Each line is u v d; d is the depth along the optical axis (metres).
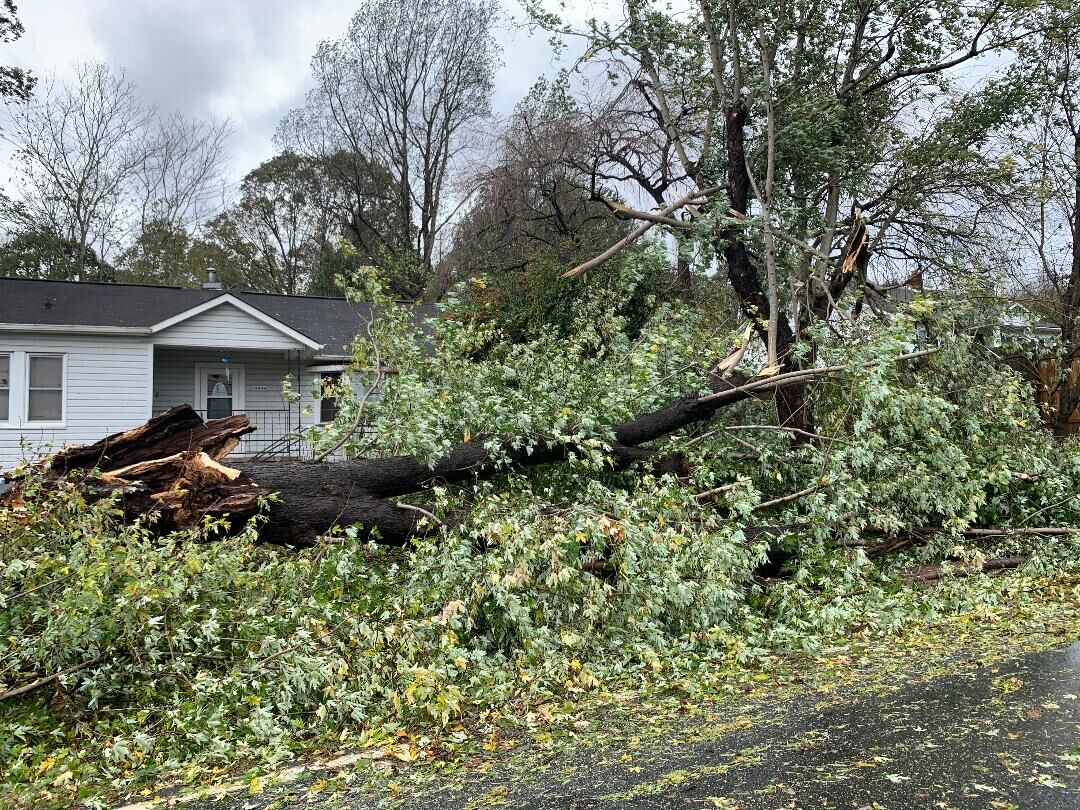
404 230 33.28
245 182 36.81
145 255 34.34
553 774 3.29
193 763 3.81
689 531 5.76
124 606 4.34
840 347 7.64
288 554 6.00
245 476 5.61
